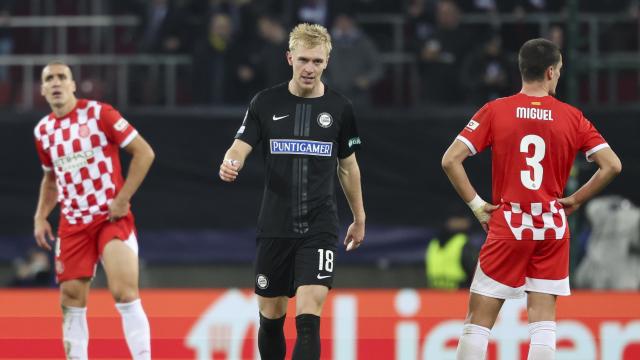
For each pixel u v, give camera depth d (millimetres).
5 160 44312
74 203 24859
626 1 51406
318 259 22969
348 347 31250
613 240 43750
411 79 50000
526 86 23016
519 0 49344
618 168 22812
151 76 49938
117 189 25000
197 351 31219
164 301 31453
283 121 23266
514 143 22609
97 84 50062
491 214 22938
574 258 41094
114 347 30844
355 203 24359
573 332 31250
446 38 48375
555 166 22703
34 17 53219
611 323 31234
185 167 44438
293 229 23203
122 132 24766
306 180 23141
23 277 43375
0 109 47844
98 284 45562
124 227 24891
